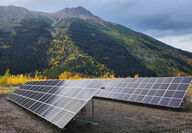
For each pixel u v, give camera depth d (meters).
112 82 29.36
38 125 13.41
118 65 197.50
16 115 16.72
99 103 23.02
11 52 179.38
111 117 15.29
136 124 12.99
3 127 12.91
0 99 28.22
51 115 13.12
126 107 19.70
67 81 20.19
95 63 189.62
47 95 18.31
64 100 14.29
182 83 19.22
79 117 15.49
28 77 122.12
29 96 21.92
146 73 191.50
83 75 151.88
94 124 13.13
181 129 11.50
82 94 13.30
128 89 24.50
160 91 20.27
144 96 21.00
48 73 150.38
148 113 16.44
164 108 18.47
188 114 15.67
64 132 11.72
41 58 183.62
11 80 83.50
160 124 12.79
